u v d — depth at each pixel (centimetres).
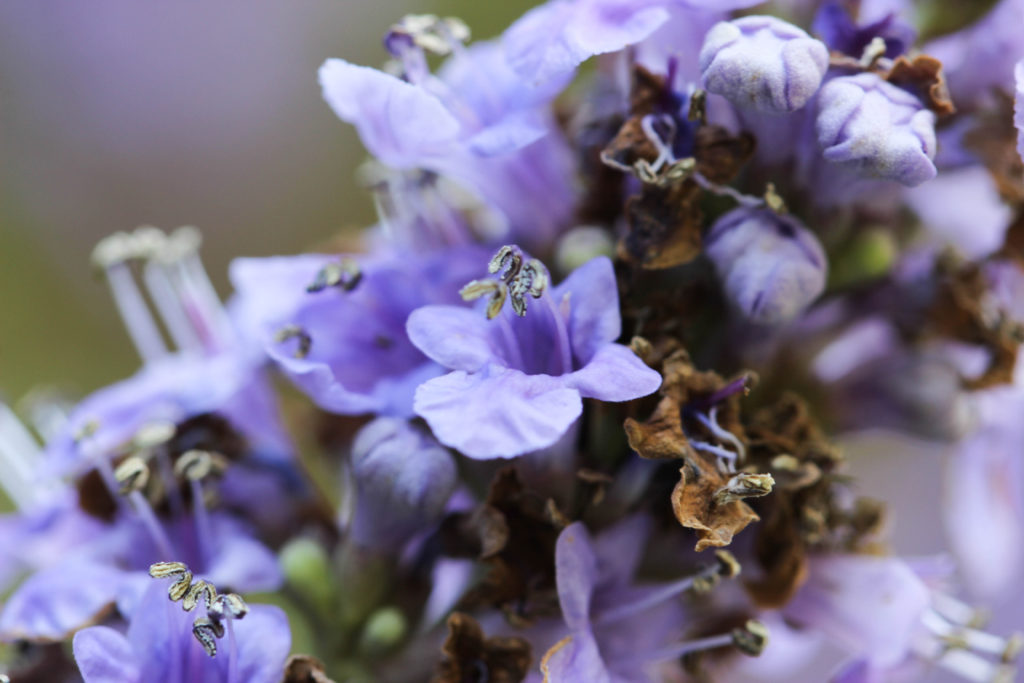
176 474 10
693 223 9
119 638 9
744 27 9
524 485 9
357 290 9
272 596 12
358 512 9
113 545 10
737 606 9
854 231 9
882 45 9
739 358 9
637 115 9
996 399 10
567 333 9
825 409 10
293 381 10
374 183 10
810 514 9
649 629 9
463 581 9
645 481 9
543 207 10
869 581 9
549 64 9
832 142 9
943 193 10
